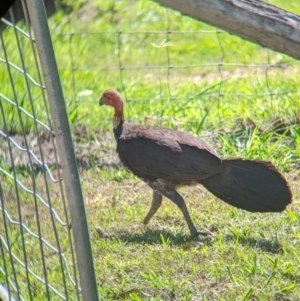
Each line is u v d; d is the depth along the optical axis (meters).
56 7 22.52
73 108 16.52
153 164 11.20
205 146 11.27
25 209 11.73
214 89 17.25
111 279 9.73
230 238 10.79
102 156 14.55
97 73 19.45
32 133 14.80
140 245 10.71
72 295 8.66
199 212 11.88
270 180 10.73
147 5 23.31
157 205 11.35
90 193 13.02
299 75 17.88
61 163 5.87
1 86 17.06
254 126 14.80
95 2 23.05
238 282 9.35
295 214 11.19
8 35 18.17
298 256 10.02
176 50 20.94
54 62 5.68
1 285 8.27
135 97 17.39
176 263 10.01
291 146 14.07
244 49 20.59
